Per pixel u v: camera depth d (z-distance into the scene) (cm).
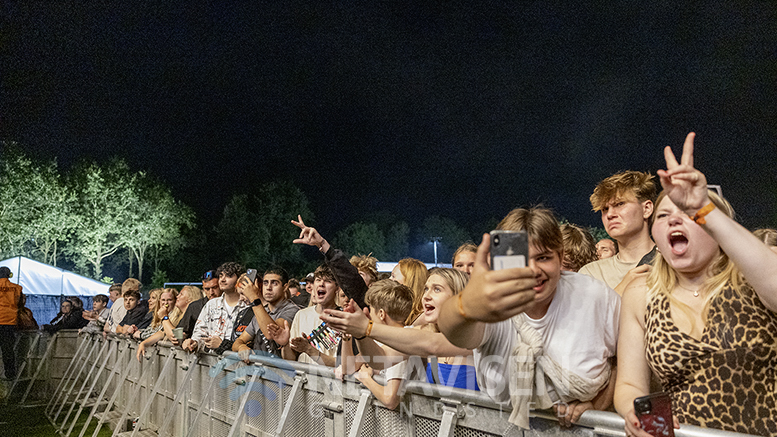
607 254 373
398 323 242
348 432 237
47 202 3369
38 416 691
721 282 135
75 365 805
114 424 600
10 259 1395
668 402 114
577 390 145
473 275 86
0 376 758
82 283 1481
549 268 142
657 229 144
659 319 143
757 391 128
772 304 116
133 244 3778
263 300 448
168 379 487
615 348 157
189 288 555
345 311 166
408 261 320
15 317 784
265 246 4497
